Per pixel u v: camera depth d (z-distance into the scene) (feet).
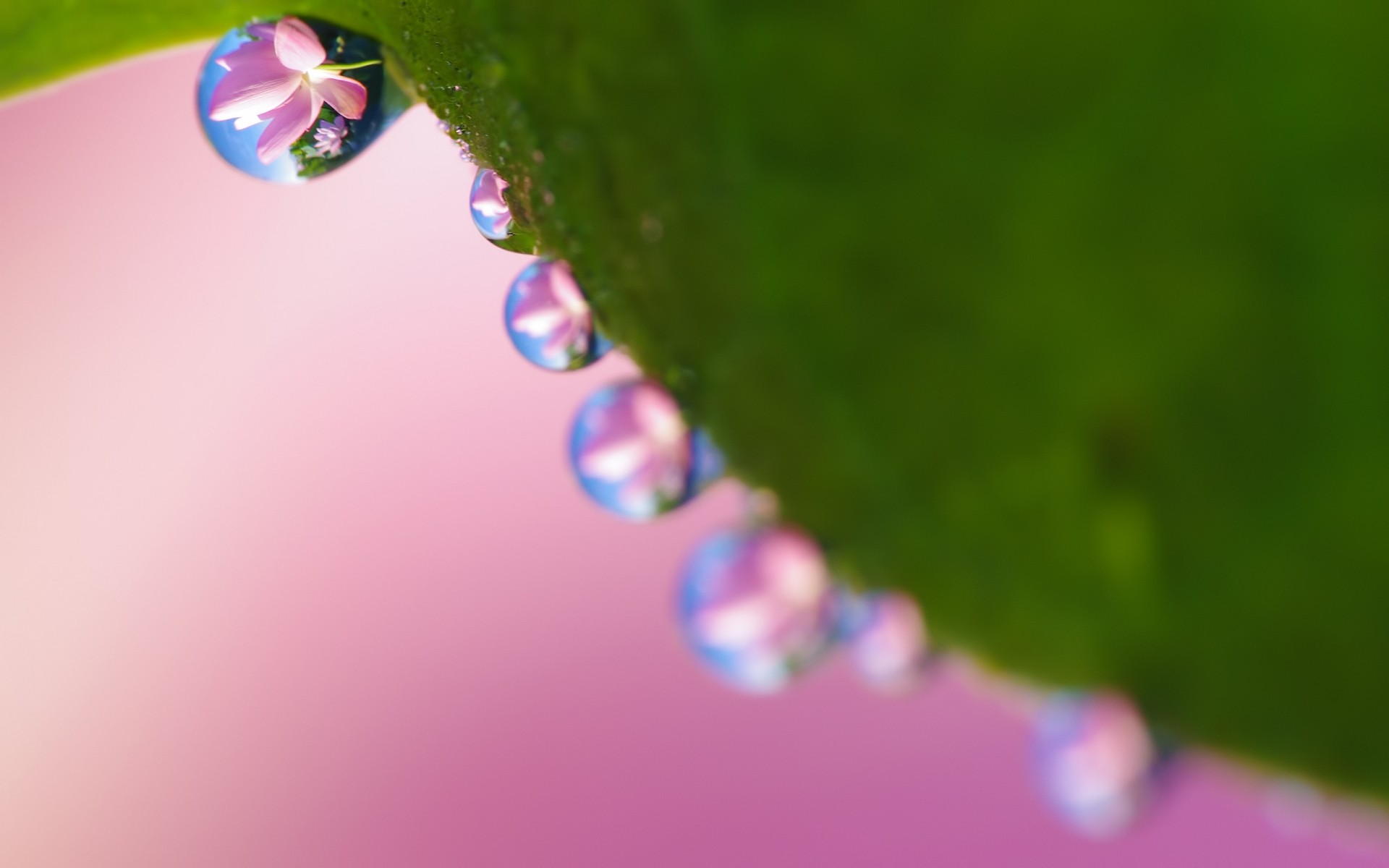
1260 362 0.18
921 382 0.18
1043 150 0.18
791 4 0.18
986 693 0.19
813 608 0.20
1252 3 0.18
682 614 0.20
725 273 0.19
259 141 0.21
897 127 0.18
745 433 0.19
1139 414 0.18
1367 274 0.18
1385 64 0.18
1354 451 0.18
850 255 0.18
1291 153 0.18
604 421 0.20
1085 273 0.18
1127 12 0.18
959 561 0.19
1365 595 0.18
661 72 0.19
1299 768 0.18
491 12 0.19
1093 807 0.20
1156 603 0.18
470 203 0.21
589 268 0.19
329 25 0.21
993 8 0.18
